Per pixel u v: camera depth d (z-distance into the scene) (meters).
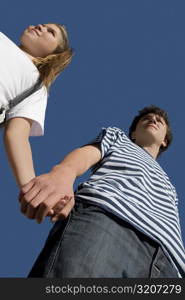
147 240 3.00
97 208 3.01
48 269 2.67
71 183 2.86
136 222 3.02
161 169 3.97
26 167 3.20
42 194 2.69
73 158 3.27
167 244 3.03
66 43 4.02
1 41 3.53
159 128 4.66
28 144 3.35
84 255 2.70
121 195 3.20
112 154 3.68
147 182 3.54
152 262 2.90
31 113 3.49
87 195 3.16
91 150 3.57
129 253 2.85
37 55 3.87
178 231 3.28
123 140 4.02
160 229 3.10
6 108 3.40
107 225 2.90
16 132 3.34
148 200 3.36
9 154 3.25
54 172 2.88
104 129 3.93
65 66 4.00
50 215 2.75
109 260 2.75
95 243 2.77
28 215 2.70
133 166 3.59
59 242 2.80
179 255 3.06
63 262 2.67
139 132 4.64
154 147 4.54
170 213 3.41
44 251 2.87
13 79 3.43
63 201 2.73
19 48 3.64
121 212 3.02
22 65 3.50
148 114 4.84
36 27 3.96
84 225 2.88
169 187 3.78
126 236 2.92
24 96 3.48
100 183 3.29
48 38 3.90
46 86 3.72
